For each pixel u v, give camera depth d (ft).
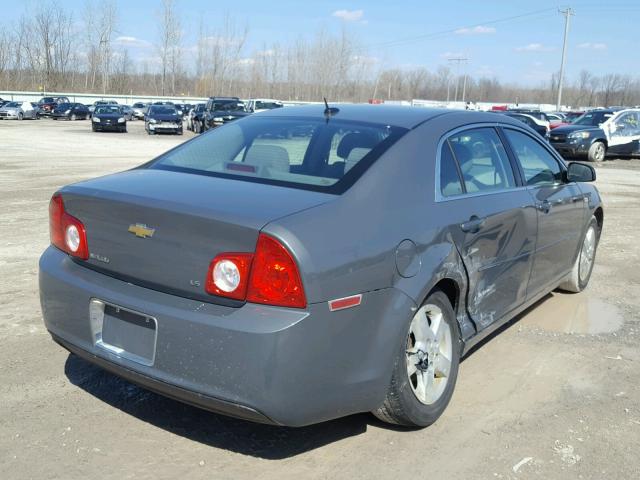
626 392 13.00
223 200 9.41
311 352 8.71
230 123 13.65
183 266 9.11
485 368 13.93
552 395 12.74
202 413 11.36
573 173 16.38
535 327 16.65
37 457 9.80
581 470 10.14
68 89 285.02
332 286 8.87
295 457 10.12
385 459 10.19
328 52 250.98
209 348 8.64
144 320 9.34
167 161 12.19
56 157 58.13
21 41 273.75
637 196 43.21
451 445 10.71
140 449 10.14
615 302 19.01
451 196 11.69
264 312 8.55
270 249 8.56
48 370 12.79
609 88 336.29
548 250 15.60
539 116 99.76
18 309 16.16
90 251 10.27
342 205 9.59
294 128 12.30
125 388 12.19
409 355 10.63
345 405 9.40
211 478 9.47
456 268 11.30
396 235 9.98
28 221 27.48
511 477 9.87
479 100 364.58
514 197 13.65
